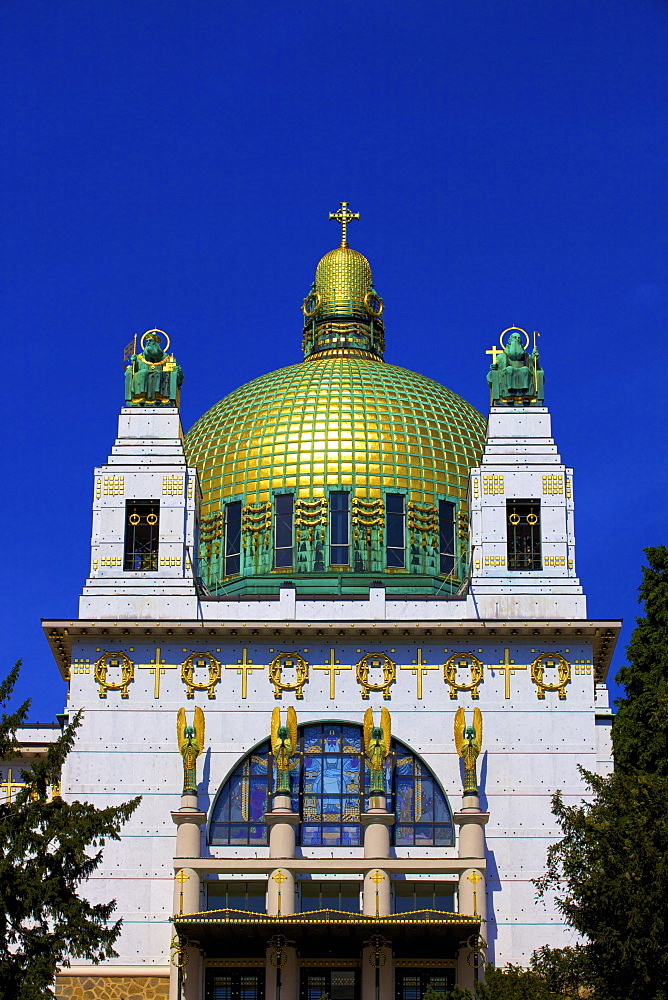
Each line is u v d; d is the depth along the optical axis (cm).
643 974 6925
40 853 7350
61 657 9212
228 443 10306
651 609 9150
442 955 8300
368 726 8600
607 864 7175
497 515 9075
